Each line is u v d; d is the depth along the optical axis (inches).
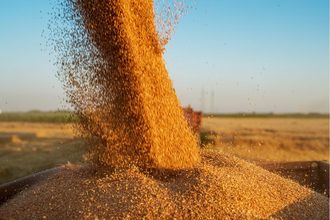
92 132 217.0
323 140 748.6
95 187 186.5
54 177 214.7
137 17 217.3
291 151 615.8
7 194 220.5
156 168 205.6
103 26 205.9
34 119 1754.4
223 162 224.4
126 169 201.9
